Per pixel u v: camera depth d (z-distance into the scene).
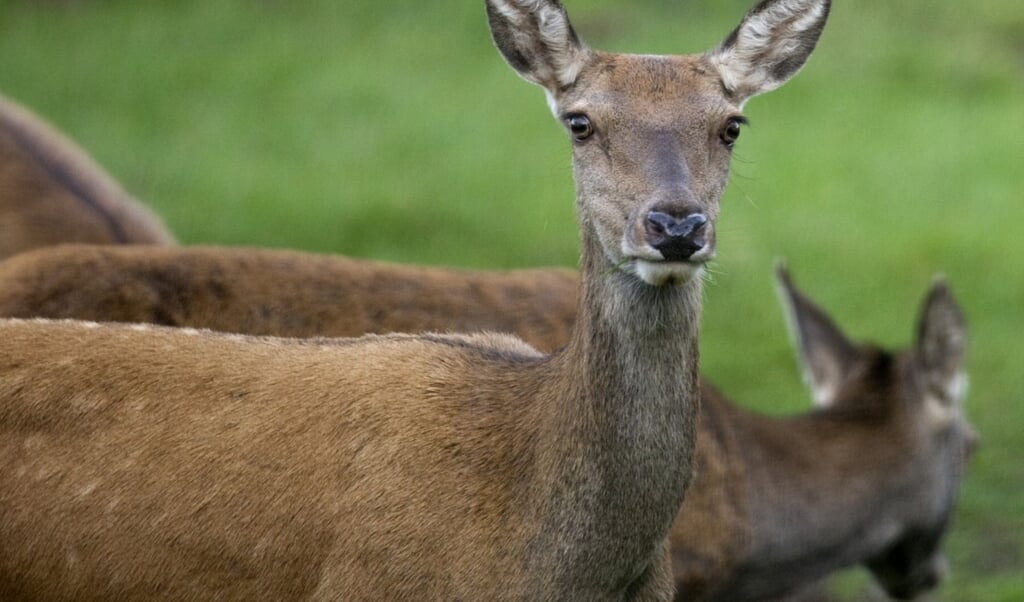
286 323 11.85
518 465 9.13
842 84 27.70
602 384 8.91
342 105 25.45
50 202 15.32
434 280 12.30
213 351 9.70
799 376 18.08
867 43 29.27
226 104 25.17
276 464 9.32
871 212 22.69
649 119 9.17
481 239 20.95
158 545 9.34
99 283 11.64
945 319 13.54
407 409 9.37
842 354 13.97
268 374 9.56
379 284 12.14
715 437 12.20
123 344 9.67
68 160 15.98
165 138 23.69
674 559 11.88
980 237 21.94
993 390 18.23
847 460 13.03
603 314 8.95
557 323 12.29
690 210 8.59
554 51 9.55
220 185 21.98
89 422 9.44
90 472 9.38
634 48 27.38
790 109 26.50
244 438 9.37
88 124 23.86
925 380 13.60
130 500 9.34
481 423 9.30
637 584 9.40
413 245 20.66
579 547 8.98
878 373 13.54
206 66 26.64
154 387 9.52
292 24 28.81
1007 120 26.59
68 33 27.69
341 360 9.62
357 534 9.15
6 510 9.41
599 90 9.32
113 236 15.20
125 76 25.95
